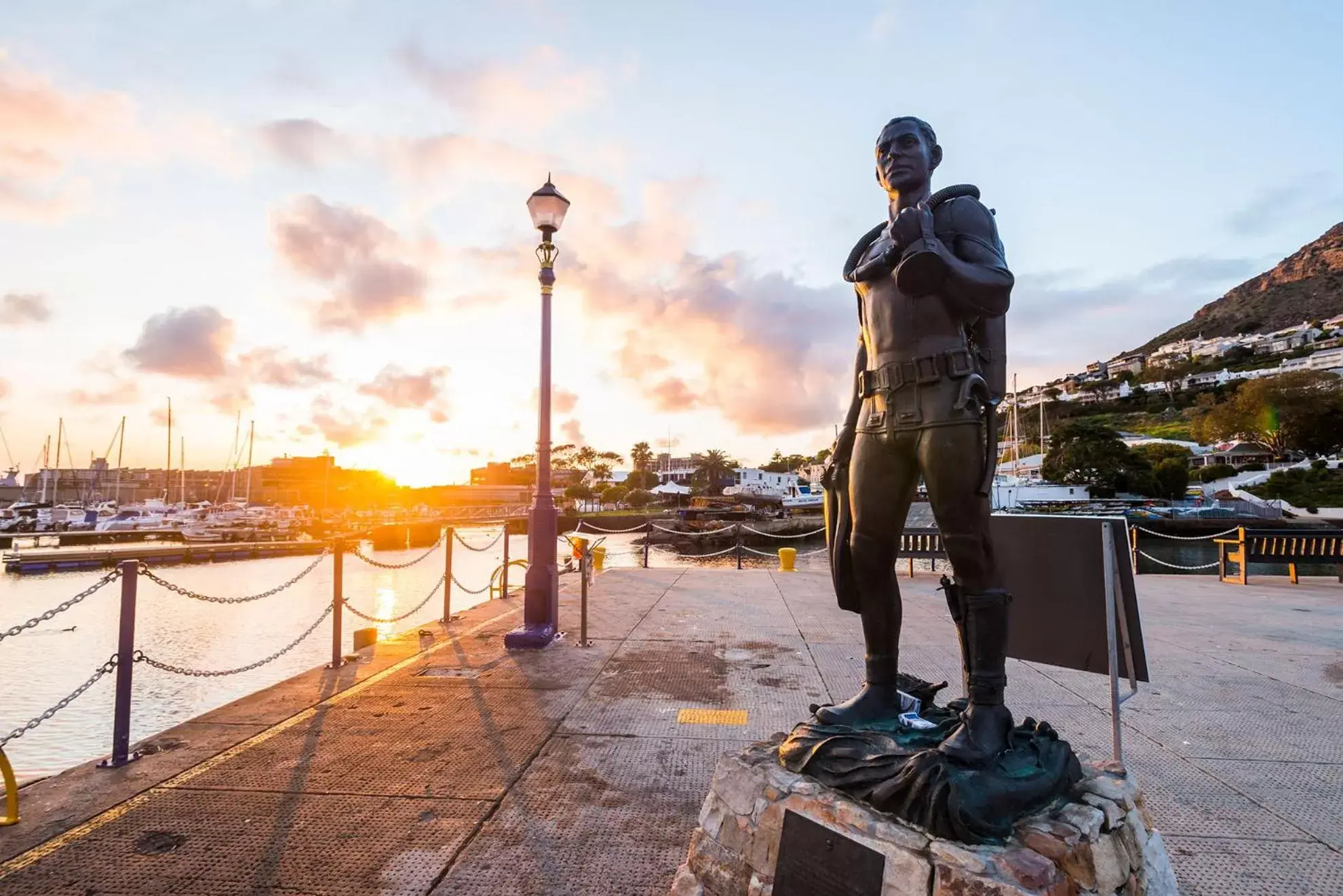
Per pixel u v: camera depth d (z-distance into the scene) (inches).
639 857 122.6
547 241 318.0
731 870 100.6
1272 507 2069.4
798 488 3703.3
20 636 692.7
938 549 526.6
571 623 343.3
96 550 1472.7
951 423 103.6
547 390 313.1
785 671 250.2
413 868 118.9
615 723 194.2
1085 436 2482.8
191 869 118.7
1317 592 459.2
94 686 496.4
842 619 358.3
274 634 689.0
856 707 114.9
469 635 317.1
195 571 1360.7
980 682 103.3
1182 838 129.7
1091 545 123.0
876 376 112.0
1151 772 161.0
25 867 119.3
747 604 408.5
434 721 196.1
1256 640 307.0
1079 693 225.3
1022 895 77.7
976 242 107.4
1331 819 137.1
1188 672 250.7
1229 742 180.2
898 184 112.0
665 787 151.7
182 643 642.8
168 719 414.0
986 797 88.1
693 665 260.8
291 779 156.4
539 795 147.9
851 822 91.7
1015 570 133.7
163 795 147.9
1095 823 89.7
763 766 106.3
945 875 82.4
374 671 252.7
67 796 147.5
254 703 213.9
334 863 120.5
